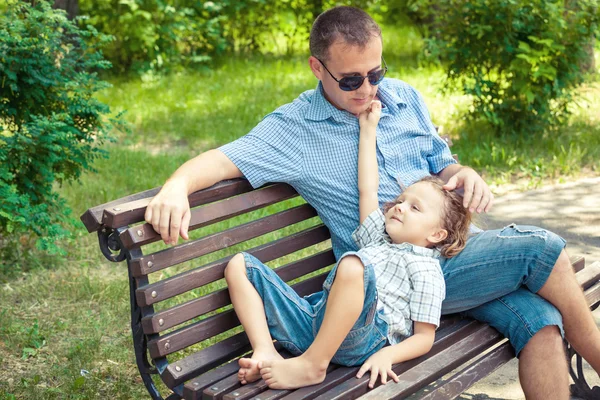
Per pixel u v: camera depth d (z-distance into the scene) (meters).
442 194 2.93
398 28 12.70
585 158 6.55
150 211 2.64
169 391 3.47
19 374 3.58
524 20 6.79
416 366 2.63
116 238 2.64
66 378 3.53
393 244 2.91
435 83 7.91
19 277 4.62
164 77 10.00
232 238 2.89
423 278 2.74
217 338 3.94
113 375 3.59
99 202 5.71
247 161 3.01
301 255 4.93
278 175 3.07
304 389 2.51
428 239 2.89
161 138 7.59
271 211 5.68
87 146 5.01
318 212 3.21
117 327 4.05
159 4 10.23
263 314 2.72
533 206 5.61
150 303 2.60
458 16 7.00
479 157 6.49
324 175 3.13
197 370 2.67
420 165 3.35
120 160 6.61
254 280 2.74
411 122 3.35
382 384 2.52
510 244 2.85
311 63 3.15
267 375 2.52
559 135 7.04
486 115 6.90
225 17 10.91
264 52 11.73
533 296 2.90
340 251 3.20
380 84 3.34
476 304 2.94
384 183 3.19
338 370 2.64
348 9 3.06
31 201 4.73
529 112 7.00
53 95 4.89
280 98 8.75
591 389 3.28
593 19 6.74
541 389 2.78
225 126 7.80
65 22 5.01
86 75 5.11
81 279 4.57
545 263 2.81
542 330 2.80
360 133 3.15
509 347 2.88
